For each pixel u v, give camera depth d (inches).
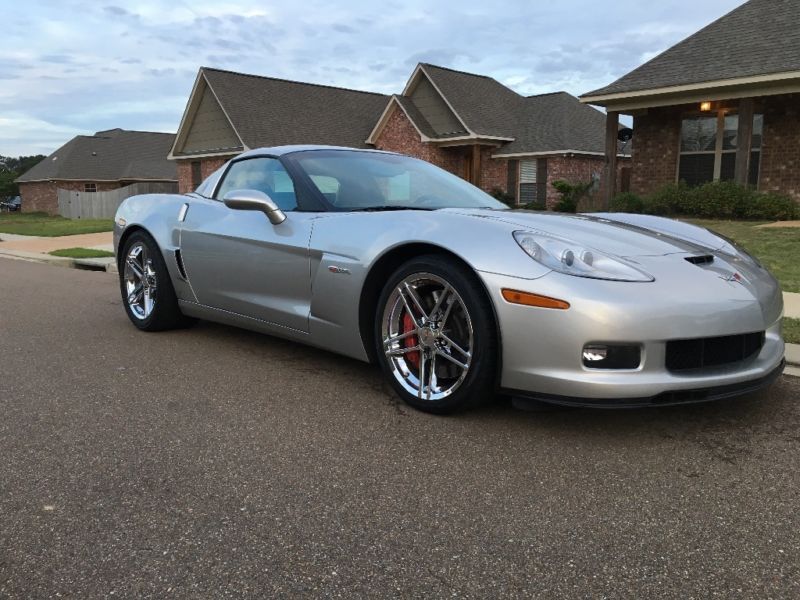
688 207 531.5
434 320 119.0
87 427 117.0
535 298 103.9
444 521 84.1
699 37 589.9
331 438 111.3
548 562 75.0
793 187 544.1
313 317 139.8
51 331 198.4
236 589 70.5
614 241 116.6
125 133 1793.8
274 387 139.5
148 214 188.5
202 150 991.6
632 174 642.2
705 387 103.9
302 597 69.1
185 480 96.0
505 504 88.4
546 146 822.5
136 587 70.9
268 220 149.7
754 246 364.5
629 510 86.7
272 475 97.6
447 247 114.0
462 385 114.1
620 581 71.3
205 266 166.2
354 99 1071.0
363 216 133.7
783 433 112.1
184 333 192.1
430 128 892.6
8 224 986.1
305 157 158.4
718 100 534.9
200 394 135.3
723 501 89.0
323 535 81.0
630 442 108.6
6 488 93.7
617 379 101.0
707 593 69.0
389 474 97.6
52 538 80.6
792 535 80.3
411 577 72.4
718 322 104.8
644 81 567.8
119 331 196.9
